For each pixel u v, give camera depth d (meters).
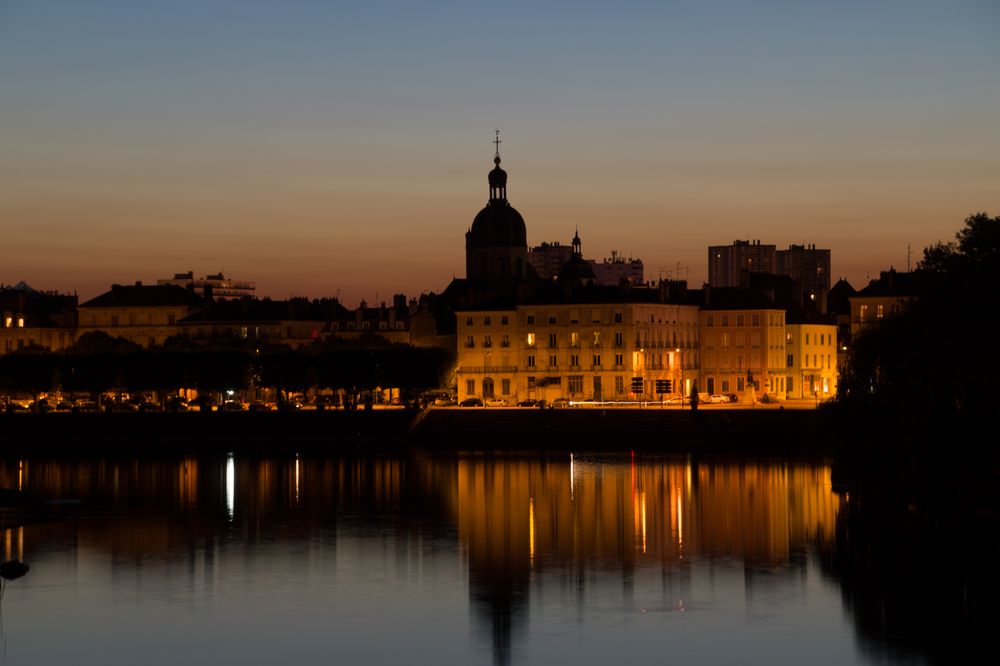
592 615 154.38
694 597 160.88
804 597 158.62
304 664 139.88
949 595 156.75
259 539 197.75
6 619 154.50
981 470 196.50
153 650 144.00
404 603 160.25
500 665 138.75
